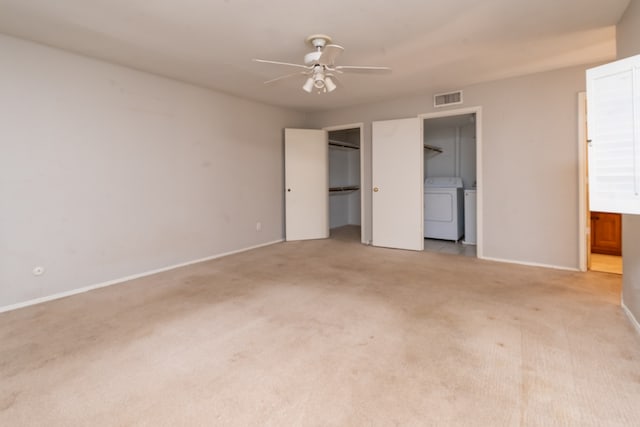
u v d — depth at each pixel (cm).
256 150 502
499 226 409
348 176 771
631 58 167
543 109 373
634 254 228
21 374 177
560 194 370
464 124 581
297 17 245
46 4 223
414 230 474
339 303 274
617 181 174
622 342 204
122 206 344
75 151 308
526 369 177
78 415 146
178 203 397
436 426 138
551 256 378
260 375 175
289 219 549
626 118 170
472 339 211
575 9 237
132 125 350
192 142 411
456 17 248
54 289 297
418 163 465
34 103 282
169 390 163
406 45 296
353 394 159
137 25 254
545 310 254
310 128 579
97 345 208
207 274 365
